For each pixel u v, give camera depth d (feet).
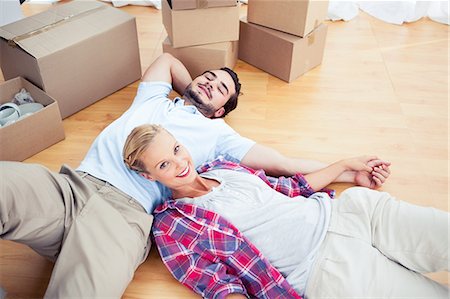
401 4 8.70
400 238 4.12
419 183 5.61
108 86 6.85
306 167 5.42
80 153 5.99
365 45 8.25
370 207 4.29
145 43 8.21
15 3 7.48
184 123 5.35
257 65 7.61
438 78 7.43
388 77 7.45
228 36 6.88
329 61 7.80
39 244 4.14
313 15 6.86
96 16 6.63
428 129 6.44
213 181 4.72
